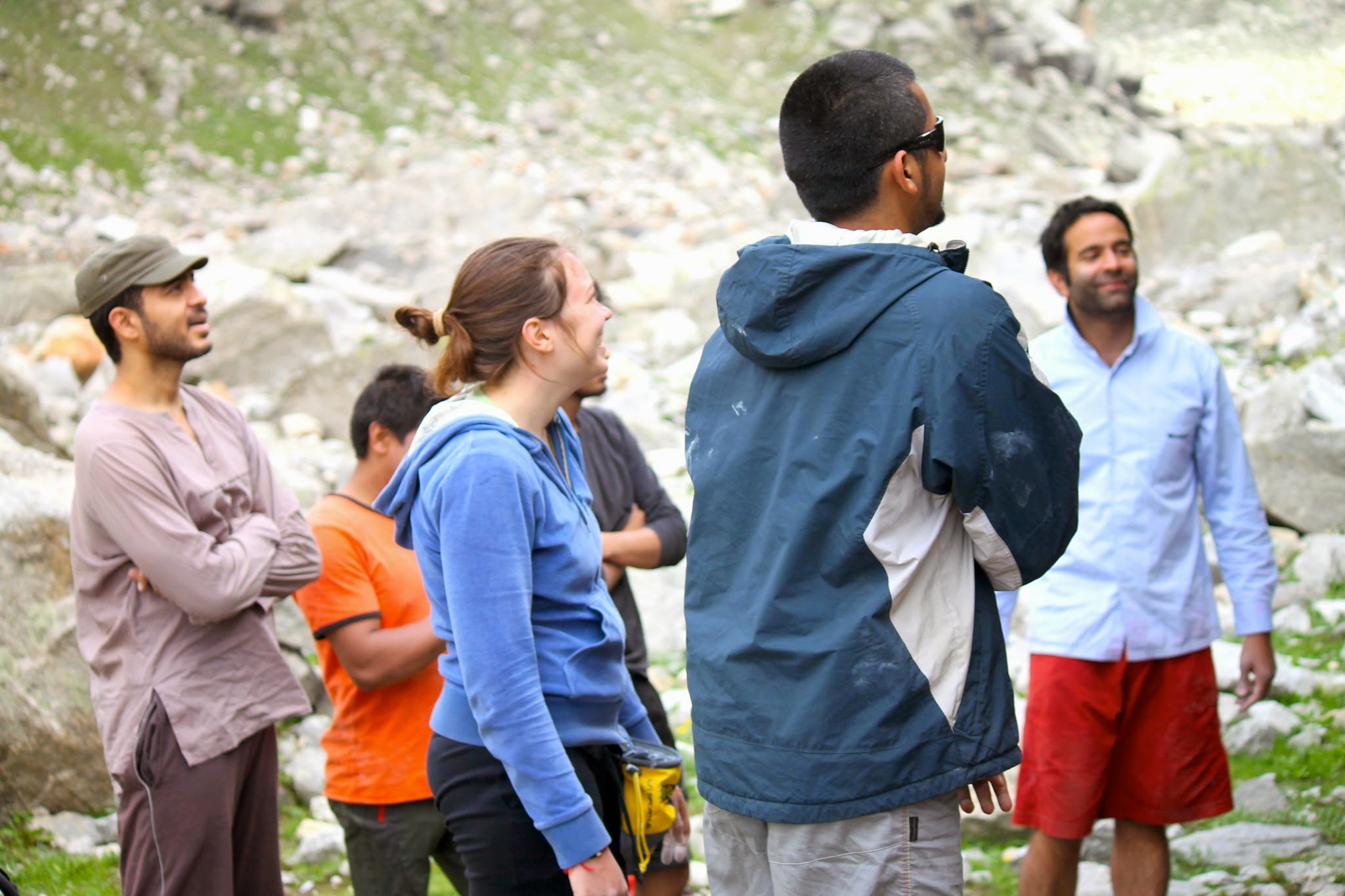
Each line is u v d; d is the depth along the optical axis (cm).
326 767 378
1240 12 2756
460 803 262
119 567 337
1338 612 608
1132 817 373
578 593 262
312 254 1235
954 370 226
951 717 235
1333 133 1313
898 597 233
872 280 237
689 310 1143
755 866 259
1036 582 378
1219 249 1136
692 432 268
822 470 238
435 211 1395
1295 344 909
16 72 1711
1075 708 367
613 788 271
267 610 356
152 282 337
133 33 1841
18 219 1459
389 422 367
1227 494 379
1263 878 411
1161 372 373
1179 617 365
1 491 520
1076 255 373
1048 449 233
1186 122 2250
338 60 1942
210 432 356
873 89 246
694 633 258
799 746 237
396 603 362
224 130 1738
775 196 1600
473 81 1975
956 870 241
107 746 341
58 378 886
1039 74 2253
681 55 2200
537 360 262
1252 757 502
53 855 475
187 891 334
